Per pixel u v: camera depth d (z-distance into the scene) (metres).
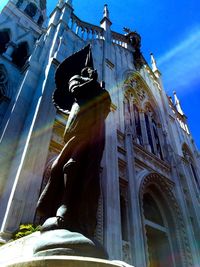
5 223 6.12
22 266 2.64
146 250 10.23
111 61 18.98
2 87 13.43
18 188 7.02
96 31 20.31
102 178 10.62
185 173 18.48
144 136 17.86
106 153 11.87
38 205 4.19
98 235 8.55
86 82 5.06
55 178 4.28
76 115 4.68
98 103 5.01
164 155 18.55
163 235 13.88
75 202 3.84
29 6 26.78
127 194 12.09
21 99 10.70
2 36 18.73
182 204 15.40
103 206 9.64
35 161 8.14
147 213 14.62
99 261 2.83
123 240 10.23
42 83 11.33
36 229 5.88
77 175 4.04
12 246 4.29
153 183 14.80
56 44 14.30
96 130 4.67
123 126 15.34
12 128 9.48
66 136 4.68
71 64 6.08
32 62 12.73
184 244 13.56
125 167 13.34
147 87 22.83
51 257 2.72
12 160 8.62
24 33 19.95
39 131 9.11
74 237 3.30
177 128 24.03
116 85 17.52
